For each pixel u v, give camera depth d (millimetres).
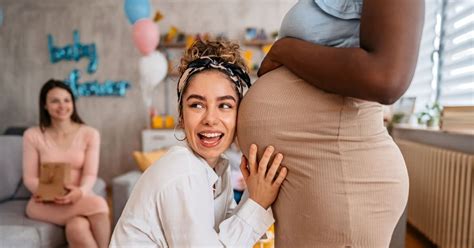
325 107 673
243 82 867
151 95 4105
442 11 2785
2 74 4254
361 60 572
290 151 719
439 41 2822
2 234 1490
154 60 3408
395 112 2992
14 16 4184
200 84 796
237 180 2096
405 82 572
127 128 4207
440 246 2174
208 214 791
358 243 699
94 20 4137
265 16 4055
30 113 4270
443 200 2137
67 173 1761
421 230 2441
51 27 4180
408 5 566
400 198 721
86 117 4227
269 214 796
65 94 1959
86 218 1726
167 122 3850
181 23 4102
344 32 689
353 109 660
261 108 739
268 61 779
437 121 2547
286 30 750
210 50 852
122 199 2164
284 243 788
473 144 2053
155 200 778
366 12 589
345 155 676
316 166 692
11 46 4219
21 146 2285
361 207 685
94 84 4172
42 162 1920
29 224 1652
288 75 727
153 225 792
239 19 4066
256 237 800
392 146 722
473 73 2354
